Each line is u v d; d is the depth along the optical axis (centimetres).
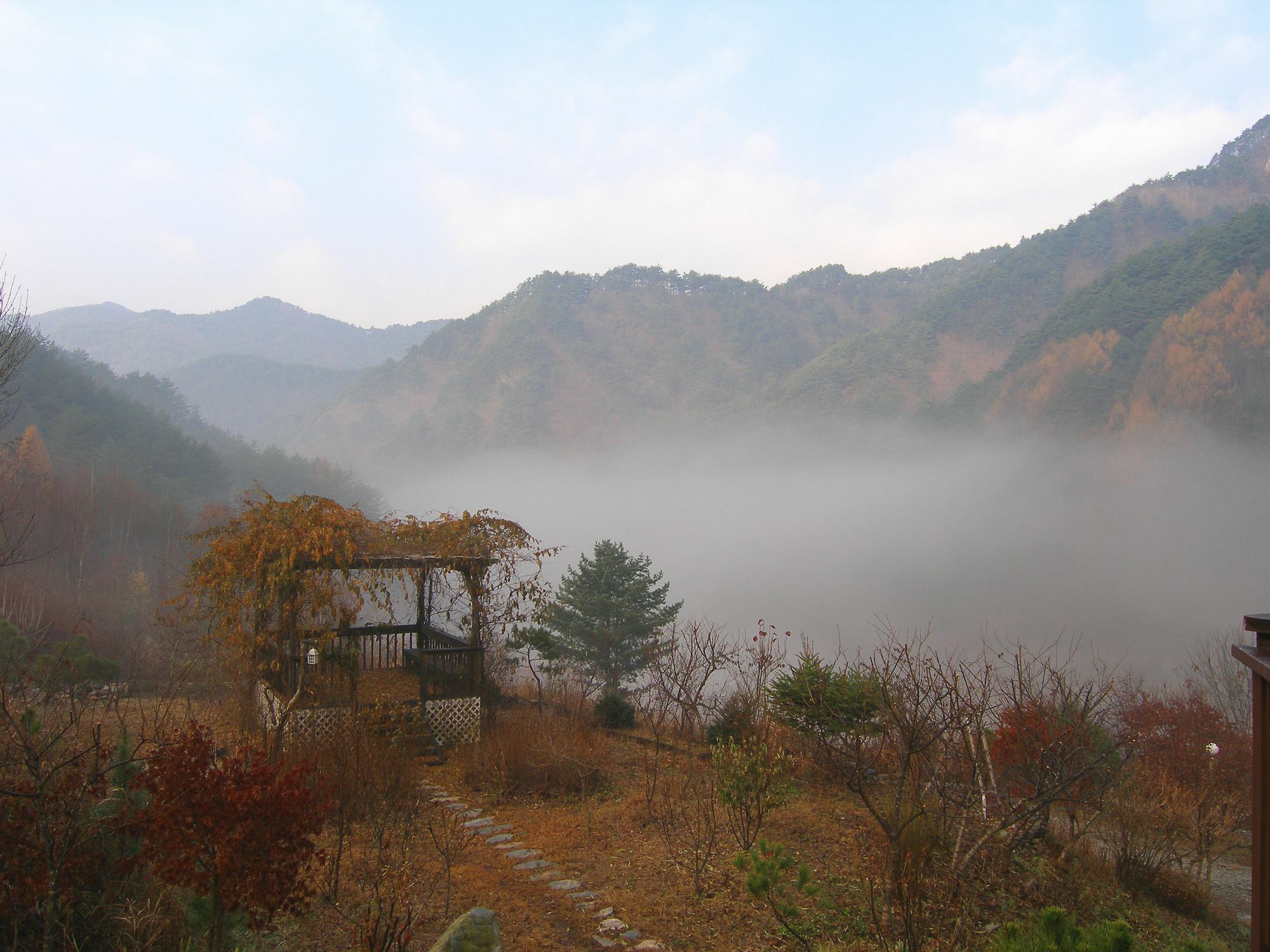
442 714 1077
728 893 606
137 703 1076
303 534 955
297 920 511
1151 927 628
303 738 834
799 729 880
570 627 2942
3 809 437
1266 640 369
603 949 511
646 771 877
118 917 426
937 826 638
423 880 602
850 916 566
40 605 1700
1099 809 733
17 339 882
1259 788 344
